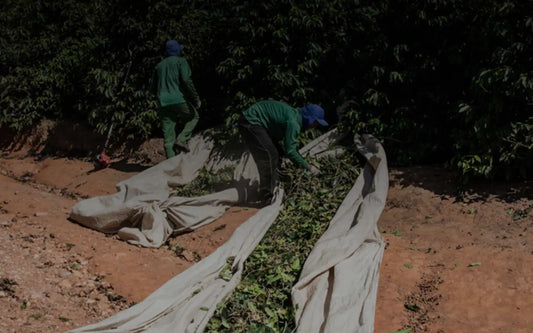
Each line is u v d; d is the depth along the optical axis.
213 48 8.41
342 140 7.42
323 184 6.59
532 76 5.61
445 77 7.12
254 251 5.18
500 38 6.27
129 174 8.19
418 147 6.89
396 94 7.31
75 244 5.50
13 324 4.00
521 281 4.39
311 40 7.60
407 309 4.29
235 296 4.36
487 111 6.02
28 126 10.77
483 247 4.95
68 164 9.09
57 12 11.20
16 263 4.98
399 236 5.45
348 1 7.65
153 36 8.79
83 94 10.20
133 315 3.90
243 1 7.91
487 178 5.97
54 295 4.52
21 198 6.83
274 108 6.12
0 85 10.75
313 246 5.08
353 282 4.28
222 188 6.95
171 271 5.05
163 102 7.34
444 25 6.95
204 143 7.78
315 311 4.02
